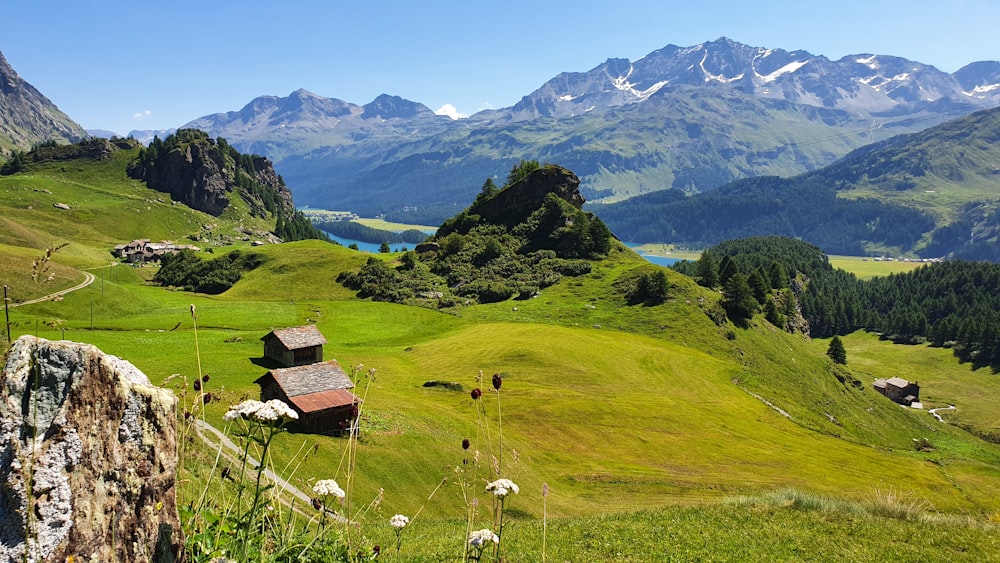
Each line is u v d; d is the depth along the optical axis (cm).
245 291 17650
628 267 17175
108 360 518
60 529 442
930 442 13762
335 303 15600
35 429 437
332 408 5275
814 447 8181
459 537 1969
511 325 13025
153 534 535
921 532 2183
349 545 841
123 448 516
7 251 12188
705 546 1994
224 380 6328
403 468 4866
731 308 15725
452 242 19662
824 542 2047
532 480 5378
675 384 10200
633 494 5412
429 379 9069
